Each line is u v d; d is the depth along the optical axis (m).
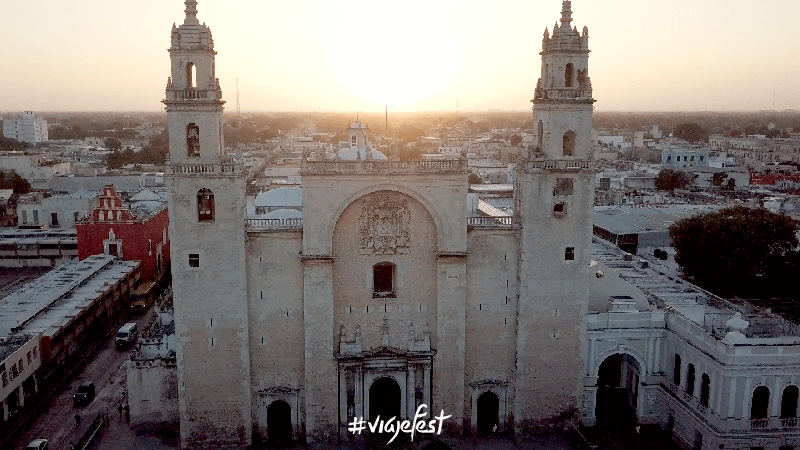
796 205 161.00
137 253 127.75
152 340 79.12
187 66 69.44
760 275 118.69
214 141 69.69
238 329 72.25
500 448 73.94
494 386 76.56
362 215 72.44
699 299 87.50
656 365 78.12
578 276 75.25
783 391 67.75
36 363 85.62
